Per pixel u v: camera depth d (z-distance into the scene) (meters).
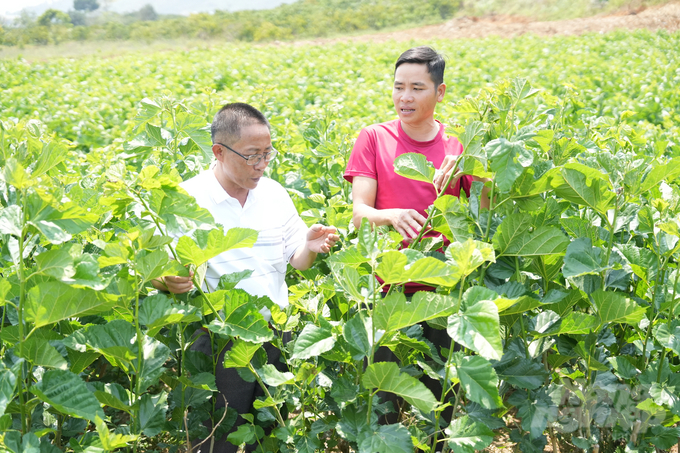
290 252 2.50
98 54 36.38
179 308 1.72
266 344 2.36
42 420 1.84
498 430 2.83
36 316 1.48
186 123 3.15
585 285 2.05
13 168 1.39
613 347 2.38
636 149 3.53
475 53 22.72
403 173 1.93
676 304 2.00
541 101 5.41
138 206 1.98
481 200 2.25
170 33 46.53
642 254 2.13
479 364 1.53
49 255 1.42
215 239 1.65
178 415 2.11
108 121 10.69
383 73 17.30
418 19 44.69
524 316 2.06
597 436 2.19
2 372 1.43
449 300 1.51
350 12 47.59
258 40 42.75
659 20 30.62
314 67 19.84
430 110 2.56
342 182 3.86
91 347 1.61
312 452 1.85
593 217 2.39
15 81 18.72
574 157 2.48
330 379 2.01
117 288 1.72
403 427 1.65
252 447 2.37
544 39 26.98
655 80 13.98
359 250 1.62
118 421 2.54
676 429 2.00
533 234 1.85
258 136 2.15
